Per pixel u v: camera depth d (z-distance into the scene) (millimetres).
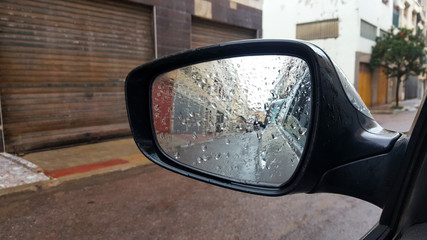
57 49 5887
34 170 4387
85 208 3154
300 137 680
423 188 640
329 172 647
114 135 6949
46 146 5844
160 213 3014
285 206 3160
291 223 2766
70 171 4449
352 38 14844
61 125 6086
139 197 3463
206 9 8492
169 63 1003
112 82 6852
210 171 921
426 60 14102
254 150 818
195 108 979
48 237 2559
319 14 15797
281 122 745
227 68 898
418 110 682
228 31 9508
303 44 666
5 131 5328
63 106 6082
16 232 2646
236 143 861
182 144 1002
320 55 652
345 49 15086
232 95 887
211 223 2783
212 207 3148
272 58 780
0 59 5184
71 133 6230
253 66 829
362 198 664
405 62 14438
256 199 3355
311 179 639
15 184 3793
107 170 4523
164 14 7488
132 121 1021
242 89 860
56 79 5926
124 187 3828
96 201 3346
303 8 16344
